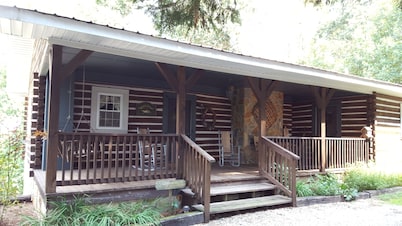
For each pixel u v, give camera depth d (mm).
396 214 5902
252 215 5688
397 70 17859
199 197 5430
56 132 4734
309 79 7941
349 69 21875
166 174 5832
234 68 6621
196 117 9836
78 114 7715
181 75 6109
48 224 4145
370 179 8070
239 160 9422
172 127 9391
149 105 9000
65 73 4855
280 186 6699
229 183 6590
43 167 7359
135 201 5285
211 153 10156
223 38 18578
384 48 18547
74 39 4781
